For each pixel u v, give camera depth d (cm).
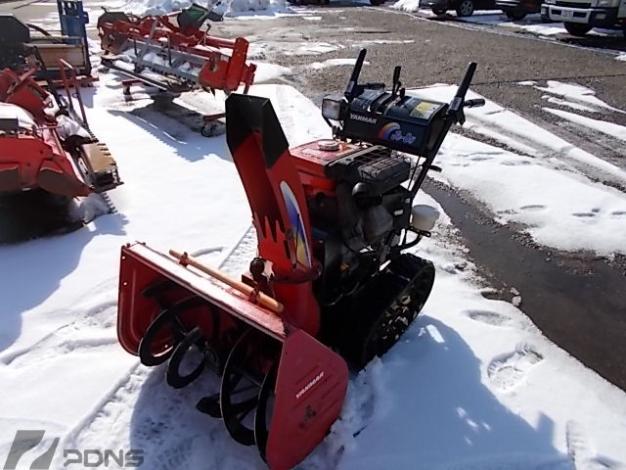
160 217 485
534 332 359
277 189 225
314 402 241
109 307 362
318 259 278
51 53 862
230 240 452
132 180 555
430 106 298
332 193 277
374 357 315
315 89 905
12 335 332
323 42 1338
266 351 263
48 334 335
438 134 301
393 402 290
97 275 395
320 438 259
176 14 843
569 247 462
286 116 750
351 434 266
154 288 289
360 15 1888
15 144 405
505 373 319
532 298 396
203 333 284
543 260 445
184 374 299
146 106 805
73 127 536
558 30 1574
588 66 1116
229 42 763
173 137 686
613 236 475
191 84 706
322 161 278
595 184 576
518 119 773
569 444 273
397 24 1681
